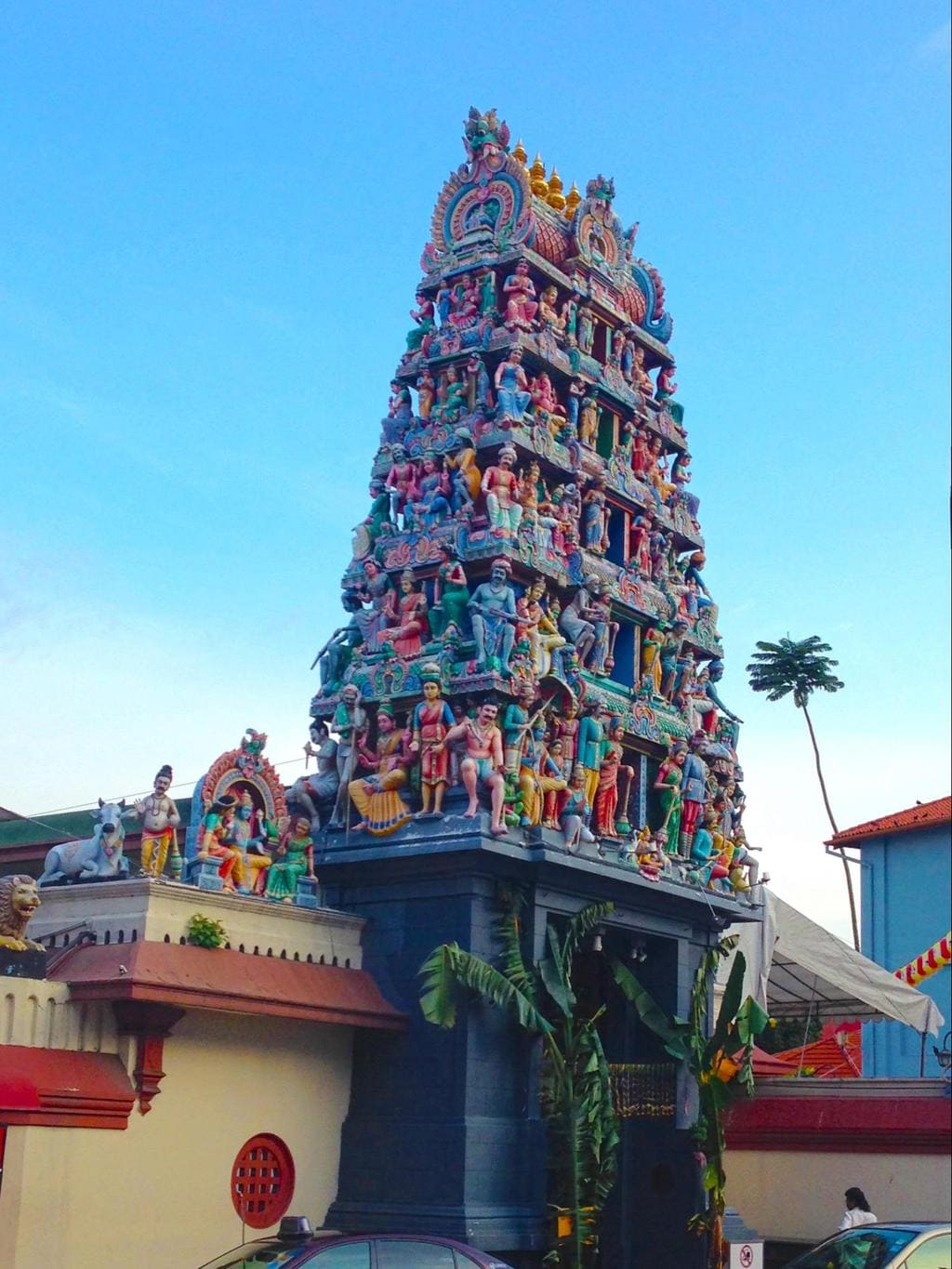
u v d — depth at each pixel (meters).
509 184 31.12
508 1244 24.59
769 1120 31.47
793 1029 53.69
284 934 25.25
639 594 30.95
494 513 28.16
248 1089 24.38
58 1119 21.23
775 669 66.69
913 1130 29.86
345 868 27.03
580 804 27.58
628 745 30.14
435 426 30.16
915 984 38.22
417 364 30.91
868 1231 19.31
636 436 32.78
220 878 24.77
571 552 29.53
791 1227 30.80
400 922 26.45
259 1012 23.38
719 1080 27.27
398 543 29.41
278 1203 24.62
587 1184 25.19
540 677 27.67
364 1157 25.59
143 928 22.92
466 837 25.56
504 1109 25.61
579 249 31.61
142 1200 22.33
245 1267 17.45
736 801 32.56
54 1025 21.89
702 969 28.83
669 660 31.44
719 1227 27.44
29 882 22.42
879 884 53.00
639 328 33.34
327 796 28.05
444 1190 24.53
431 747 26.61
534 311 30.44
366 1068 26.16
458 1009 25.31
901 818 52.91
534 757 27.20
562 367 30.53
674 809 30.53
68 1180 21.34
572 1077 25.39
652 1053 29.50
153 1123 22.73
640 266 33.97
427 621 28.55
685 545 33.47
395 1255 17.69
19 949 21.98
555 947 26.27
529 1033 26.02
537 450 29.41
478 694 27.08
